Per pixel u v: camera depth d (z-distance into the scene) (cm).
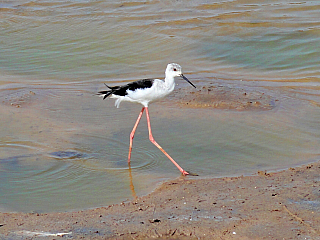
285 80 1487
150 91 980
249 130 1122
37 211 782
